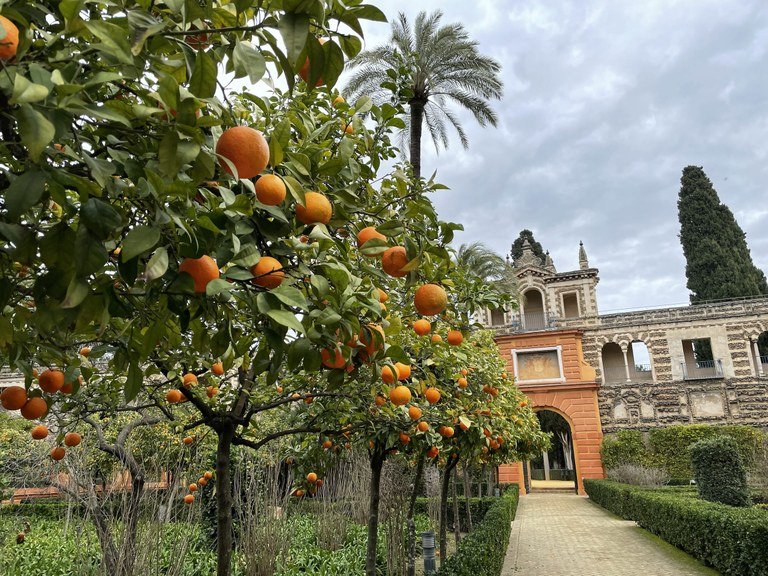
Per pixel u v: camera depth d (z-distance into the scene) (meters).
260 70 1.38
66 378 2.76
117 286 1.93
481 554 6.76
